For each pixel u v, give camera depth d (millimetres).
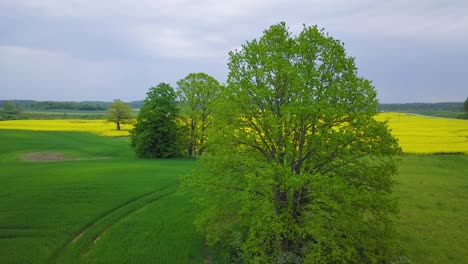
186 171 39688
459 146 53094
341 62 16469
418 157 46500
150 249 18906
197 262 17750
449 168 40594
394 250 16422
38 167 40906
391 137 15711
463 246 20531
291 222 15703
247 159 16844
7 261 16953
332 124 16828
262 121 17312
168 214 24703
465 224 23891
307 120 16141
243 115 17953
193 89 52000
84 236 20250
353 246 15430
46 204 25109
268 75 16922
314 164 17109
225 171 18188
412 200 29203
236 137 17703
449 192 31344
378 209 15820
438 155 47594
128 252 18453
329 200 14930
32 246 18578
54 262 17172
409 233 22469
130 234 20844
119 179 33812
